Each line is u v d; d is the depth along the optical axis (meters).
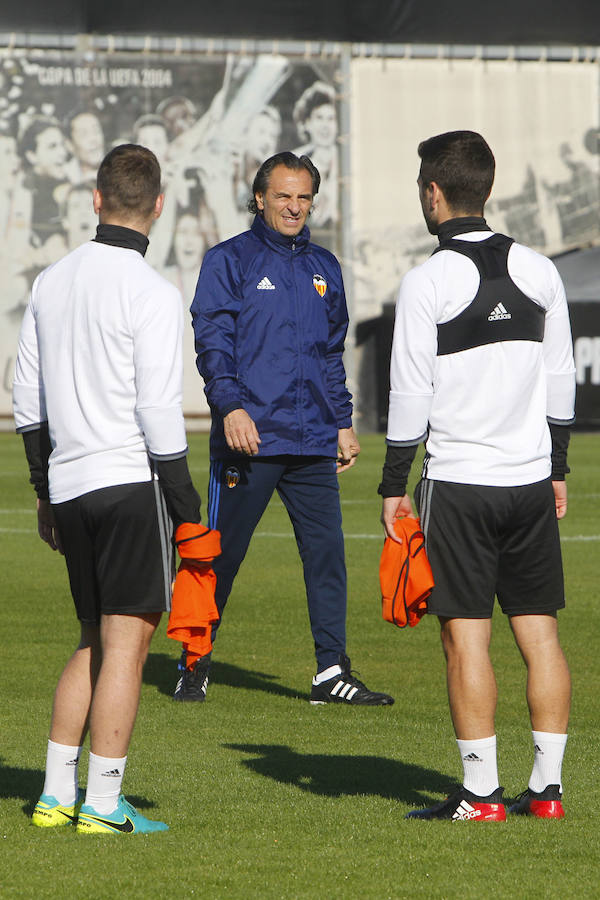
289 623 25.28
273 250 18.97
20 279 90.00
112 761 11.88
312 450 18.84
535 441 12.61
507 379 12.45
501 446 12.43
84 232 90.44
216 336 18.59
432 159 12.76
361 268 94.00
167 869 10.93
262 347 18.73
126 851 11.41
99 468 11.70
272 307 18.77
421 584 12.23
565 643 23.16
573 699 18.83
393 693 19.30
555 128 94.94
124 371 11.67
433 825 12.34
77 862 11.09
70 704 12.24
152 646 23.53
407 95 93.88
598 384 89.69
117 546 11.69
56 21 89.44
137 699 11.95
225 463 18.95
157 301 11.57
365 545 36.91
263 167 18.97
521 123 94.94
